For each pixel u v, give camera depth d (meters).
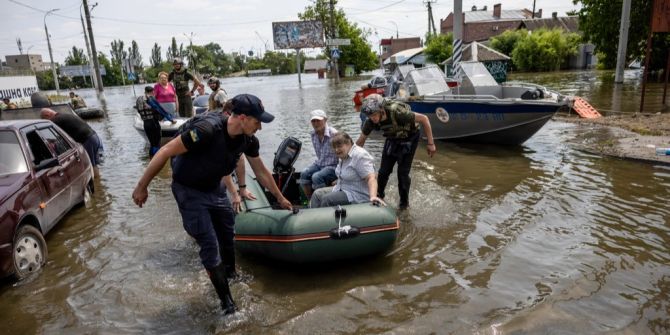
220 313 3.74
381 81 18.78
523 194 6.34
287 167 5.80
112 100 34.00
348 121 14.23
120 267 4.64
